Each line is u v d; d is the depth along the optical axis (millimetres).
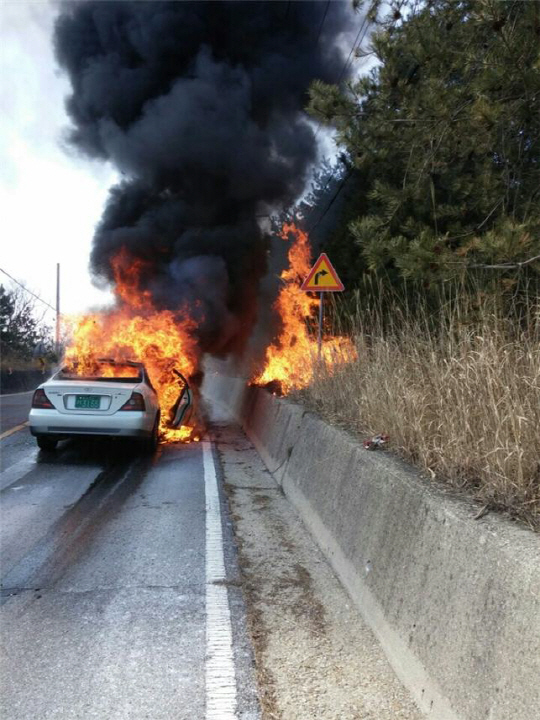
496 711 2221
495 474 3152
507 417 3299
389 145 6086
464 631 2549
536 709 2035
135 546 5129
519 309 4648
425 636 2871
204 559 4824
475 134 5410
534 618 2150
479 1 4496
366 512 4180
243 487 7492
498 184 5617
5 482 7488
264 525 5809
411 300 7094
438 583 2885
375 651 3342
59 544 5168
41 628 3654
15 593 4156
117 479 7754
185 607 3943
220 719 2781
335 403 7043
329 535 4926
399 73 5855
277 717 2793
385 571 3568
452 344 4645
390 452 4598
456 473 3592
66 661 3283
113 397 8883
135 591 4191
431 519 3158
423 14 5367
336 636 3545
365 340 6996
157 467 8594
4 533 5453
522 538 2543
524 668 2133
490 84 4746
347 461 4961
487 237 4391
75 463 8742
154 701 2926
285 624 3705
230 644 3463
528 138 5465
